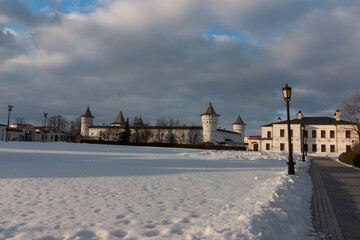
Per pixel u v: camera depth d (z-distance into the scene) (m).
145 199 7.33
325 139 64.75
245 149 60.84
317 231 5.50
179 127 89.25
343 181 13.42
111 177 11.77
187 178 12.05
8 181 10.00
